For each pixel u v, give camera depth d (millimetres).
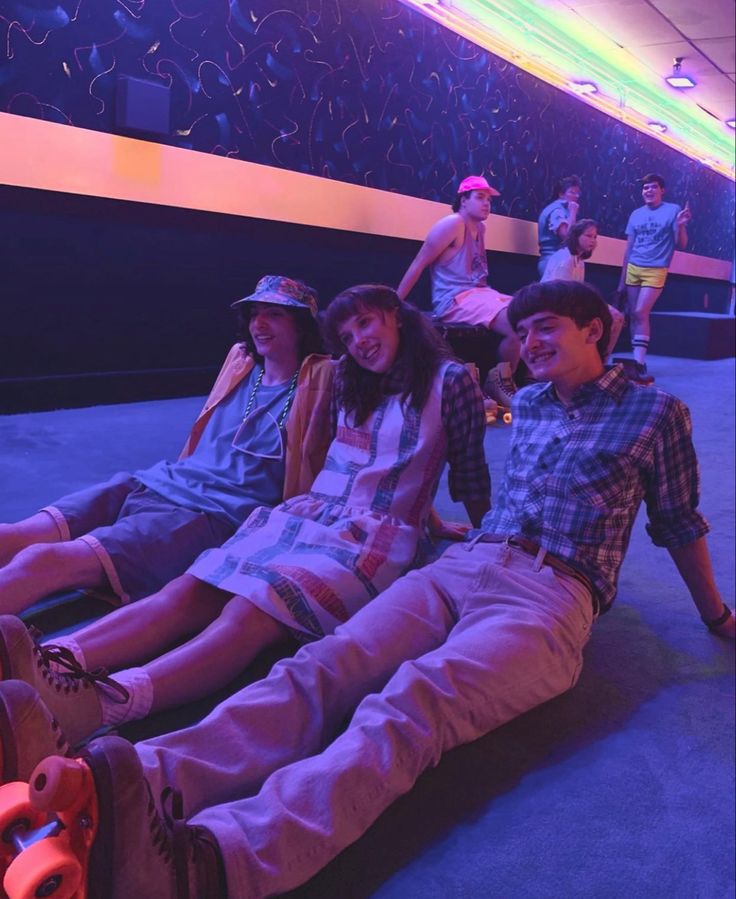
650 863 1311
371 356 1967
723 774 1550
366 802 1229
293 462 2109
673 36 7336
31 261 4227
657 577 2555
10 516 2674
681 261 10977
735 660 2008
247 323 2246
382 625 1548
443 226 5145
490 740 1617
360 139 5758
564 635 1595
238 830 1100
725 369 8312
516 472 1860
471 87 6699
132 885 965
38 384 4336
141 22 4383
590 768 1548
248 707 1334
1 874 920
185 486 2129
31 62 4008
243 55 4898
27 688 979
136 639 1631
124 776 912
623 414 1754
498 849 1321
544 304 1736
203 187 4770
